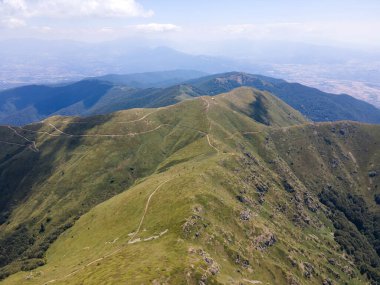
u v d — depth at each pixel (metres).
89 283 156.00
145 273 154.00
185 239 194.25
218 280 165.00
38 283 192.75
